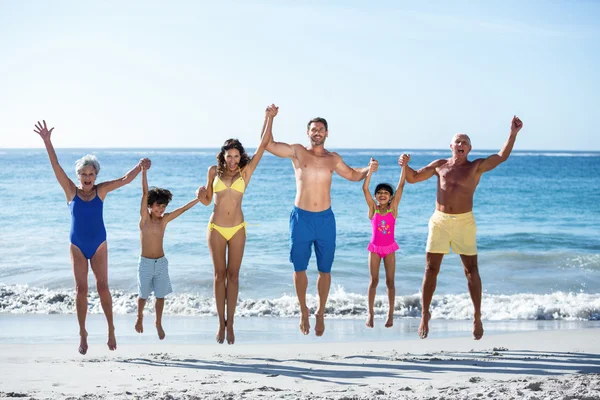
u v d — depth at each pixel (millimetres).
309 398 5305
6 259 17844
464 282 15227
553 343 8711
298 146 7852
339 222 25406
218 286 7695
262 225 24828
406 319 11781
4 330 10234
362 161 105562
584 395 5270
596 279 15773
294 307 12695
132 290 14500
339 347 8680
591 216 28781
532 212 30438
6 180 46406
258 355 7891
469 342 8977
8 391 5590
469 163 8039
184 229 22844
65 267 16719
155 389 5699
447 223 7949
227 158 7555
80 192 7371
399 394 5465
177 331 10289
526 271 16766
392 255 8914
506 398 5230
